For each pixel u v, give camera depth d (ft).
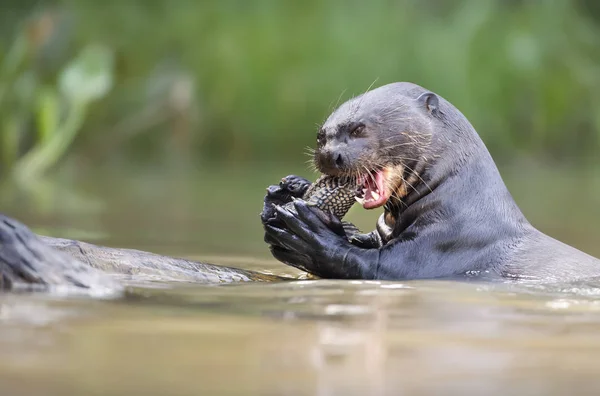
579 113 190.49
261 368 28.22
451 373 28.22
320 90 183.73
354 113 59.26
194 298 41.09
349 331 34.04
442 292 45.91
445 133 60.23
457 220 57.77
